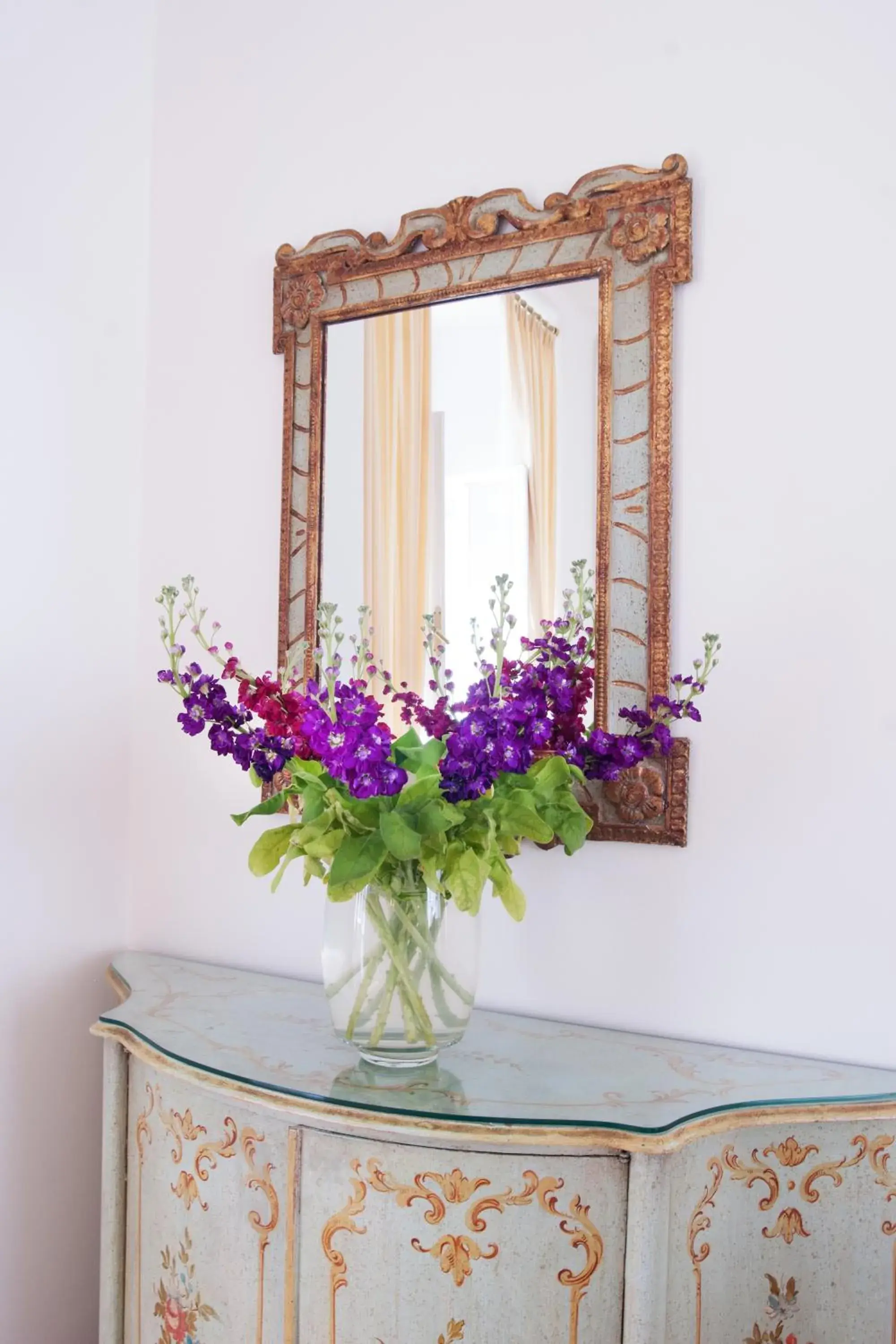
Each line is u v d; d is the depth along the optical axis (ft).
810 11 4.88
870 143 4.74
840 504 4.74
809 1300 4.25
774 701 4.85
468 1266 4.00
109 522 6.65
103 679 6.61
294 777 4.50
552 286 5.43
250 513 6.42
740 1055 4.75
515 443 5.49
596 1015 5.23
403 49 6.00
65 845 6.36
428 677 5.64
